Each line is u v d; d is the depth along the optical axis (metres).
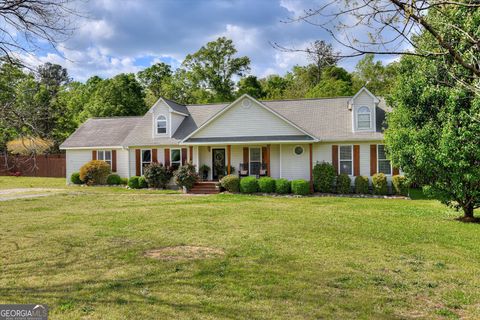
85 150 25.98
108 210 13.40
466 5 2.55
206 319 4.46
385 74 39.19
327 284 5.63
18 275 6.03
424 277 5.98
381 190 18.73
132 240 8.45
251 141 20.50
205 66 46.66
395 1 2.61
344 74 41.53
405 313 4.66
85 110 41.94
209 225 10.25
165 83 48.28
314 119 22.19
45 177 34.03
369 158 19.89
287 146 21.36
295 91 44.06
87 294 5.22
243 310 4.71
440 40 2.71
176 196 18.61
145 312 4.65
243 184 19.80
